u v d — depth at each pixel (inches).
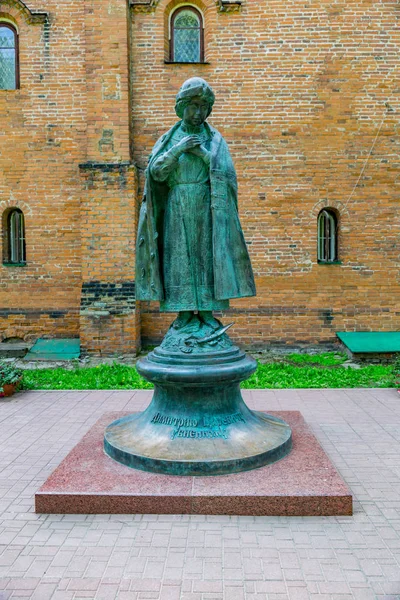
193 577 117.0
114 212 429.7
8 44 470.0
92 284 430.6
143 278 182.2
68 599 110.0
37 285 467.8
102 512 146.6
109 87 431.2
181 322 184.2
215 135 179.0
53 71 459.2
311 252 455.8
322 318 457.7
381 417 252.1
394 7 447.5
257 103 451.8
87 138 431.5
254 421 184.5
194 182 174.1
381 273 458.0
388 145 453.4
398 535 134.5
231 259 174.4
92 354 428.8
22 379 325.4
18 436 226.2
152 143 455.8
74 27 457.7
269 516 144.4
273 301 457.4
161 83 454.0
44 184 463.2
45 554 127.3
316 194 454.6
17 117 461.1
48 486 151.6
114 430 188.5
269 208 455.2
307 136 452.1
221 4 445.4
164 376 167.3
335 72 450.0
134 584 114.8
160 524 140.2
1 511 151.2
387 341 431.5
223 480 153.1
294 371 372.2
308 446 180.9
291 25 448.1
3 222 467.2
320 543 130.4
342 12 446.9
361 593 111.2
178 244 176.1
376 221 456.1
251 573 118.3
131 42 452.1
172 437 167.9
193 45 469.1
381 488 164.7
